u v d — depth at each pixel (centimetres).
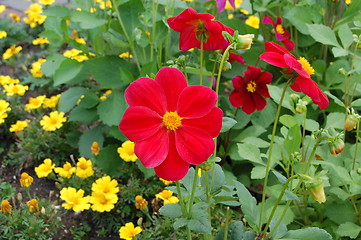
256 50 83
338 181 59
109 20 78
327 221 63
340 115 63
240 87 69
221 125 38
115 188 68
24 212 65
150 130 38
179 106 38
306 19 78
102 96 87
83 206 65
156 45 78
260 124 77
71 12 79
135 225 70
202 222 43
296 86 43
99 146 80
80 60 95
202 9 98
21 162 79
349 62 82
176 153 38
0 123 86
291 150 50
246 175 77
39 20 114
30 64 107
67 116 90
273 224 49
